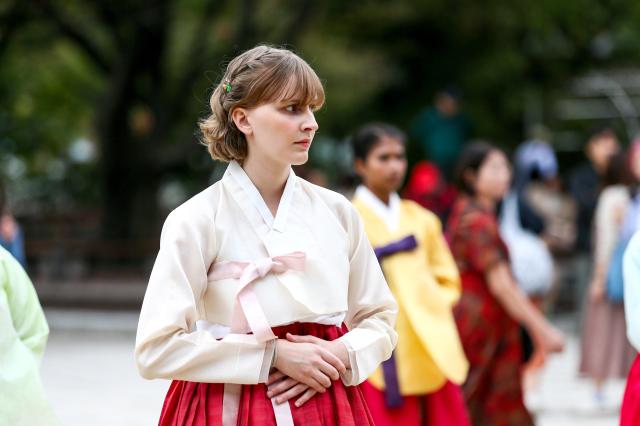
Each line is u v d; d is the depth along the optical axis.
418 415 7.77
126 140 24.67
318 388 4.52
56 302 21.98
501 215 12.02
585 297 13.70
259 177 4.73
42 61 27.73
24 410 5.37
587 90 31.38
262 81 4.58
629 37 31.84
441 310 7.83
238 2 26.23
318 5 24.08
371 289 4.97
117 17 23.84
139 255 24.05
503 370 8.87
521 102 31.62
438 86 32.19
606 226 12.09
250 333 4.58
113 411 12.00
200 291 4.61
